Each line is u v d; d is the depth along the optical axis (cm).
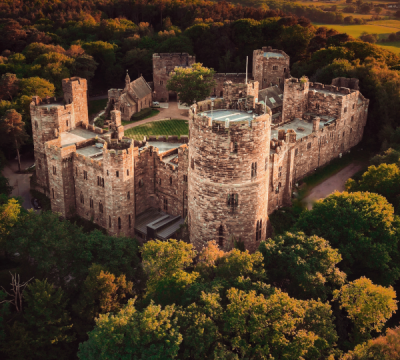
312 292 6844
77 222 10838
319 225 8225
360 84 14200
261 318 5862
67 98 12381
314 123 11356
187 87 15750
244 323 5947
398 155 10844
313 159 11700
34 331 7312
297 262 6962
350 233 7919
